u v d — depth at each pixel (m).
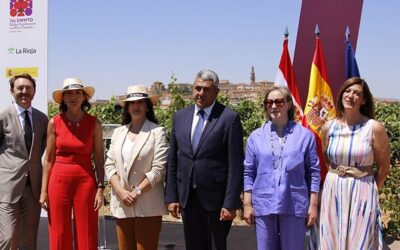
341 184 4.09
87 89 4.77
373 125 4.04
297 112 5.22
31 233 4.98
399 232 7.31
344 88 4.13
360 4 5.47
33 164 4.90
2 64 6.70
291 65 5.30
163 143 4.72
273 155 4.20
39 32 6.57
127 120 4.88
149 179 4.60
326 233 4.16
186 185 4.52
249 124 9.71
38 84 6.59
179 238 6.68
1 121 4.82
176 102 8.28
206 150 4.45
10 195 4.79
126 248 4.75
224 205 4.39
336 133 4.16
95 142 4.86
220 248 4.50
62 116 4.78
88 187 4.74
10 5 6.63
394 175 7.46
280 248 4.24
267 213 4.16
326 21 5.55
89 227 4.75
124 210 4.67
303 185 4.17
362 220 4.02
